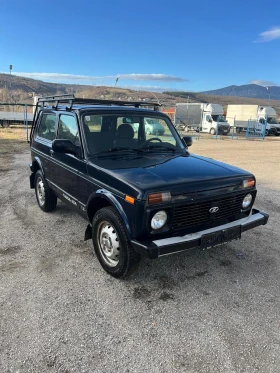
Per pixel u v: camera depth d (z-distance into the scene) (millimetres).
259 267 4008
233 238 3535
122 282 3576
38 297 3252
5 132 23641
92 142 4055
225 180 3545
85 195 4008
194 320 2973
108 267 3654
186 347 2633
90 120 4172
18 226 5121
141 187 3080
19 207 6074
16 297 3240
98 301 3221
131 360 2482
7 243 4492
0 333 2725
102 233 3678
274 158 14711
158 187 3102
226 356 2547
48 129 5430
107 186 3494
